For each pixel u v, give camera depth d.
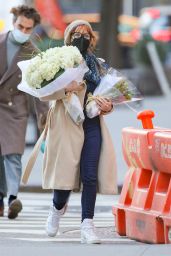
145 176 14.71
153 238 14.06
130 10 72.56
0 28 48.31
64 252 12.14
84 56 13.89
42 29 41.91
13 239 14.71
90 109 13.67
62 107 13.79
